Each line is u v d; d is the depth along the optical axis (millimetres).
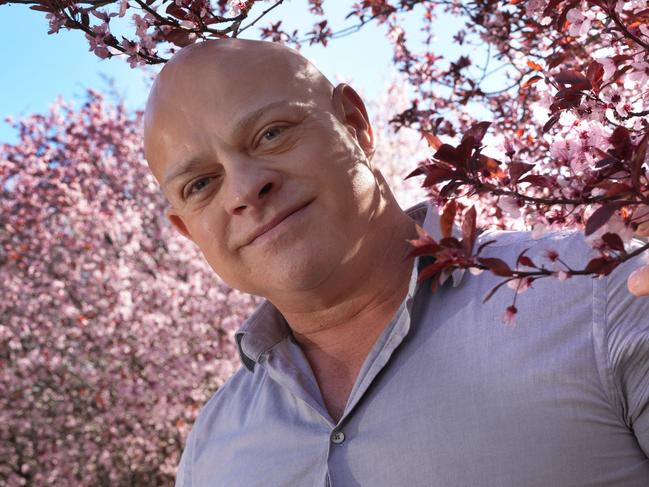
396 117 4648
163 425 8891
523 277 1012
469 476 1242
